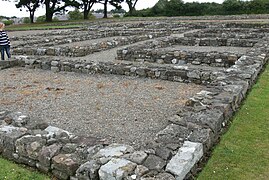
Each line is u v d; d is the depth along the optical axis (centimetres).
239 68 744
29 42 1545
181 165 323
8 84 806
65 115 570
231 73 700
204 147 384
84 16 4759
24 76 894
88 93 704
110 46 1408
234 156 395
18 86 784
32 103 645
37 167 379
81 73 909
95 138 407
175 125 422
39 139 395
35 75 903
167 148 359
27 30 2916
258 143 427
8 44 1134
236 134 456
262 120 503
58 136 412
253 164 377
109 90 722
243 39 1382
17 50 1296
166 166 322
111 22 3541
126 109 593
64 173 349
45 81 828
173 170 315
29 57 1026
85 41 1680
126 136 471
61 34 2102
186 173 329
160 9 4362
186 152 346
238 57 938
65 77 866
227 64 960
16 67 1030
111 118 549
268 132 460
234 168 370
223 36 1557
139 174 306
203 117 440
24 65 1025
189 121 431
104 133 486
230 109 514
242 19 2953
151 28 2206
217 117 441
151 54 1061
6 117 477
